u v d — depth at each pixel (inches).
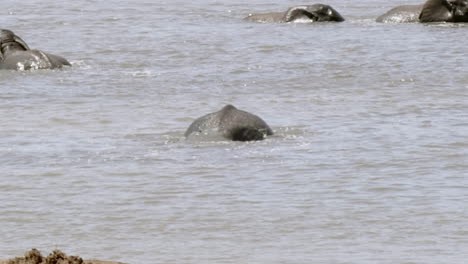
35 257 1702.8
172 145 3036.4
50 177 2672.2
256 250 2066.9
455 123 3324.3
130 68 4761.3
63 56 5206.7
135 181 2625.5
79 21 6727.4
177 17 6973.4
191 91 4087.1
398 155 2876.5
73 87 4163.4
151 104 3759.8
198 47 5477.4
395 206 2380.7
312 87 4185.5
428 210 2347.4
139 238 2164.1
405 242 2118.6
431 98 3855.8
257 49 5393.7
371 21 6752.0
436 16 6545.3
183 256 2026.3
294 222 2267.5
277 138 3112.7
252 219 2293.3
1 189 2561.5
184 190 2536.9
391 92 4020.7
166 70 4694.9
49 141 3120.1
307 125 3326.8
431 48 5339.6
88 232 2209.6
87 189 2559.1
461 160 2817.4
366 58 5019.7
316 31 6151.6
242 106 3720.5
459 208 2361.0
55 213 2352.4
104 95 3969.0
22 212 2361.0
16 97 3917.3
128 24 6520.7
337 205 2396.7
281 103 3782.0
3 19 6909.5
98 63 4928.6
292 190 2529.5
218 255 2032.5
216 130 3080.7
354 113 3543.3
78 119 3467.0
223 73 4594.0
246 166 2768.2
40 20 6806.1
